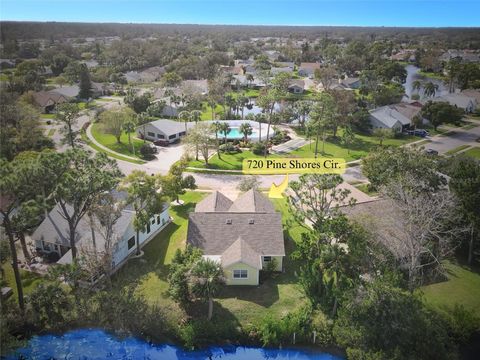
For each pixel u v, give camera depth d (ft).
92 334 122.72
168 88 468.34
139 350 121.08
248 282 140.77
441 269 142.92
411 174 170.09
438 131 356.59
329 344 120.67
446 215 147.95
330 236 132.36
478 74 523.29
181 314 127.13
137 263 154.30
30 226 161.07
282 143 316.19
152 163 271.08
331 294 129.90
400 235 142.00
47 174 127.95
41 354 117.60
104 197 140.26
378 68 583.58
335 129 332.60
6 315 118.52
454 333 116.88
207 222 153.69
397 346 102.12
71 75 556.10
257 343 121.70
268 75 530.68
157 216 178.29
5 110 293.43
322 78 506.07
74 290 136.36
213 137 308.19
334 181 155.53
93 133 337.31
